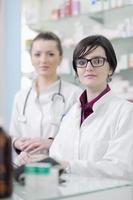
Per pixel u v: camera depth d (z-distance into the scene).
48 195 0.97
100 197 1.05
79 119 1.64
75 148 1.58
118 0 2.93
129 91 2.85
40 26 3.55
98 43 1.52
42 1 3.53
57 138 1.70
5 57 3.65
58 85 2.30
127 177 1.40
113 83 2.86
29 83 3.36
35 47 2.27
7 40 3.65
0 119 1.02
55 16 3.44
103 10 3.04
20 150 1.93
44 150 1.88
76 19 3.27
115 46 2.95
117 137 1.49
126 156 1.43
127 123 1.50
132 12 2.86
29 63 3.40
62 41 3.32
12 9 3.61
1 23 3.66
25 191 1.00
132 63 2.89
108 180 1.18
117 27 2.96
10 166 0.96
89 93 1.63
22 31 3.54
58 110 2.19
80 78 1.60
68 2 3.32
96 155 1.50
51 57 2.25
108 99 1.61
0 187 0.94
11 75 3.60
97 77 1.55
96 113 1.59
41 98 2.26
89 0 3.15
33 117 2.23
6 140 0.95
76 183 1.13
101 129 1.55
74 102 2.21
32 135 2.21
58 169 1.11
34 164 1.04
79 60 1.54
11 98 3.58
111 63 1.57
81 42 1.53
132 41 2.89
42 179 0.98
